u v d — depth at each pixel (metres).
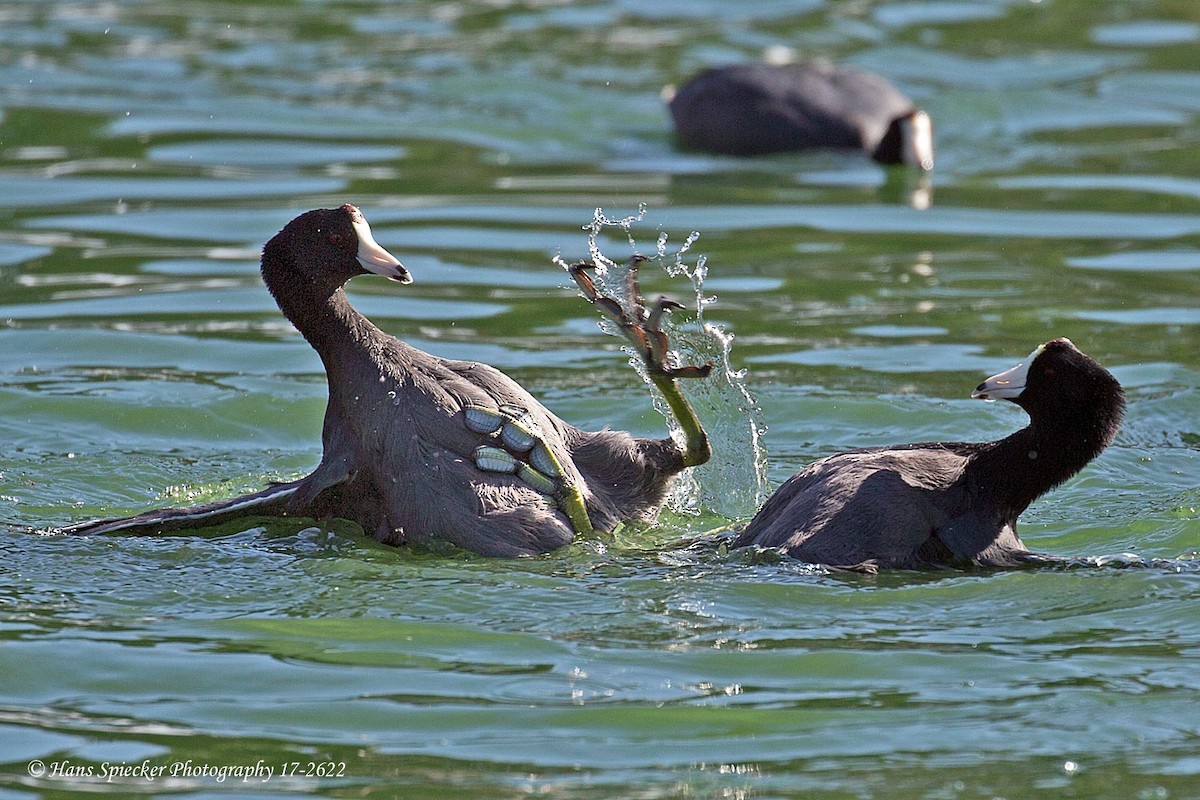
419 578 9.88
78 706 8.26
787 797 7.28
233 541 10.70
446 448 10.52
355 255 10.69
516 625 9.18
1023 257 18.16
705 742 7.86
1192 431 13.20
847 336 15.72
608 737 7.91
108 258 17.91
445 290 17.16
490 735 7.95
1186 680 8.39
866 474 9.98
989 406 13.75
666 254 18.25
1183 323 15.88
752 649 8.82
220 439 13.37
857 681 8.46
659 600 9.48
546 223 19.27
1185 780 7.38
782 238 18.91
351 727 8.04
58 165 21.16
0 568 10.16
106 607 9.53
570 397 14.01
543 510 10.43
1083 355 9.84
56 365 14.80
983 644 8.85
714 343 11.99
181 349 15.34
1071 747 7.72
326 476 10.57
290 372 14.84
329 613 9.39
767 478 12.09
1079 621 9.13
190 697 8.34
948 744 7.79
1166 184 20.69
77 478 12.33
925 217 19.73
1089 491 11.88
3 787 7.46
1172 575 9.73
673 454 11.02
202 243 18.45
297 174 20.95
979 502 9.98
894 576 9.64
